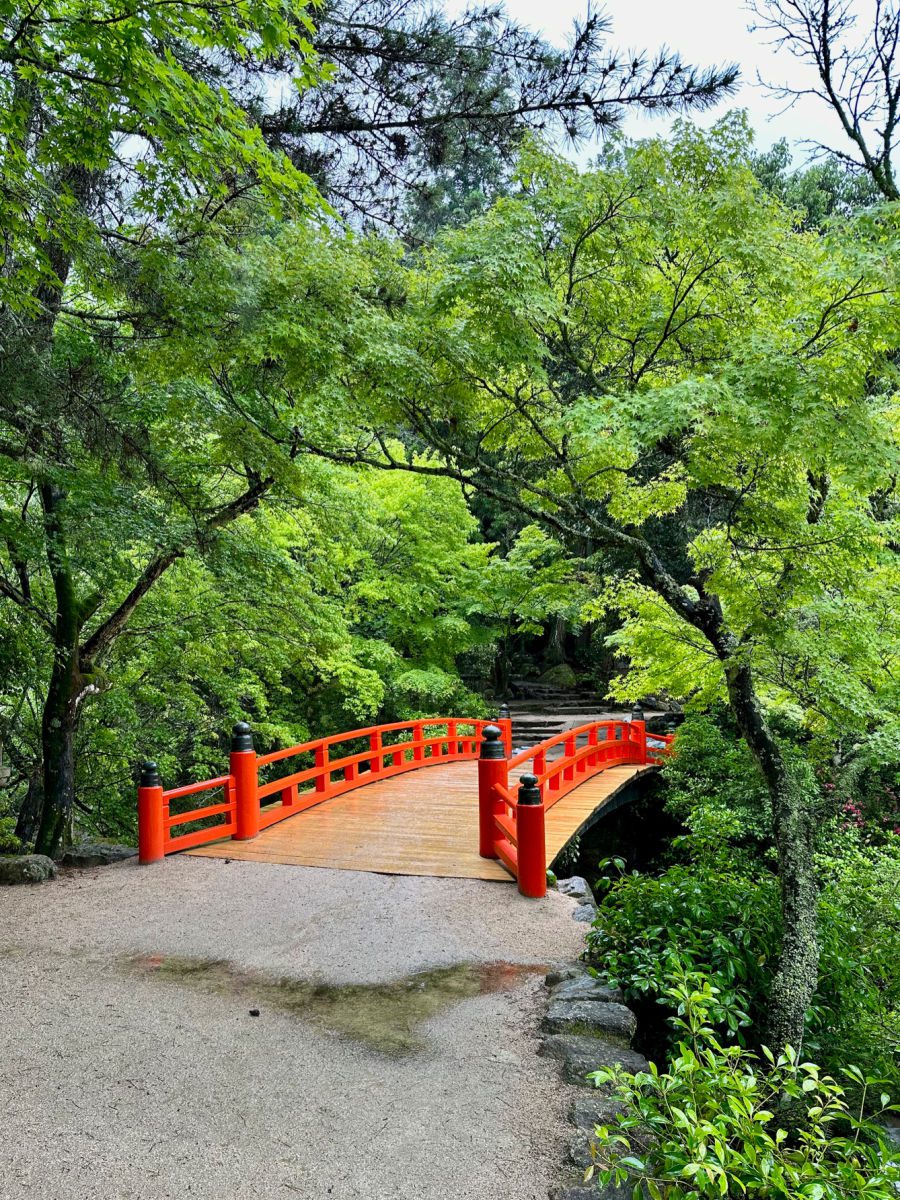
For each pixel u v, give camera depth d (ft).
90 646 27.22
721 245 14.97
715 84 18.43
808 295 15.05
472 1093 10.99
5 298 15.90
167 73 11.62
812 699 17.79
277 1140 9.87
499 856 23.27
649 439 13.19
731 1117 7.77
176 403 20.45
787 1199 7.04
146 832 23.27
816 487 18.20
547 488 19.20
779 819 15.58
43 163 14.17
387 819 28.76
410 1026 13.17
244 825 25.95
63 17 11.59
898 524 19.94
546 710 67.97
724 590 15.80
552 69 19.21
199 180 14.85
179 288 16.16
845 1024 16.05
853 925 17.90
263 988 14.76
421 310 17.42
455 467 21.52
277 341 16.55
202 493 23.07
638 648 26.14
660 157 15.30
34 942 17.15
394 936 17.53
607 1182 7.83
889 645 19.57
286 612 31.22
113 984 14.89
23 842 26.30
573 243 16.19
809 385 13.14
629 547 17.13
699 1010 9.45
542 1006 13.97
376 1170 9.29
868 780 30.86
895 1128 13.97
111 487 21.76
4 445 19.44
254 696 40.24
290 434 21.16
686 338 16.89
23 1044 12.41
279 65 18.65
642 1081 8.21
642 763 44.96
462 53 19.43
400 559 53.42
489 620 70.23
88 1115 10.39
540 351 16.16
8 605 25.63
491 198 23.22
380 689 46.55
